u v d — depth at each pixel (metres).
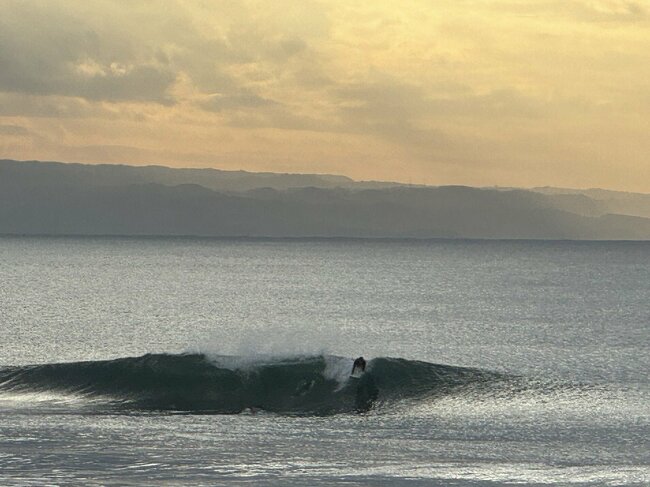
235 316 104.12
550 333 87.31
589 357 67.38
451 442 33.34
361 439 33.72
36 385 44.16
